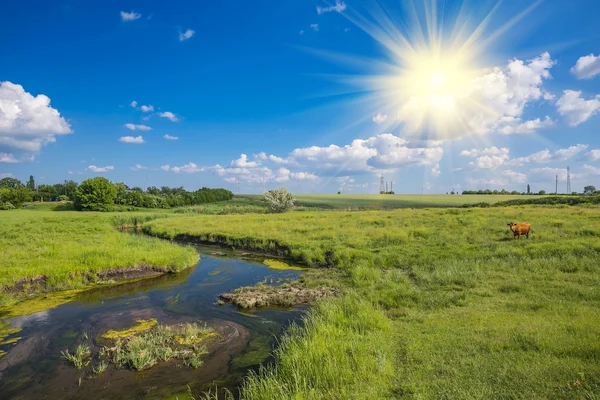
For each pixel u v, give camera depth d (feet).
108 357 28.32
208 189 400.26
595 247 49.70
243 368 25.98
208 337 31.76
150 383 24.29
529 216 92.32
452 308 32.99
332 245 71.36
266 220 125.29
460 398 16.78
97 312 39.63
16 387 24.30
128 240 83.87
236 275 58.90
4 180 455.63
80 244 72.95
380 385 19.13
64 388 24.03
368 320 30.04
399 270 51.11
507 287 38.01
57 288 49.39
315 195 433.48
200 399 22.06
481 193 430.20
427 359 21.75
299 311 39.01
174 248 73.97
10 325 35.73
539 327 25.14
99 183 267.80
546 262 46.14
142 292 48.60
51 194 393.70
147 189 446.60
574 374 17.94
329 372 20.90
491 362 20.26
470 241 65.92
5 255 59.88
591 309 29.09
